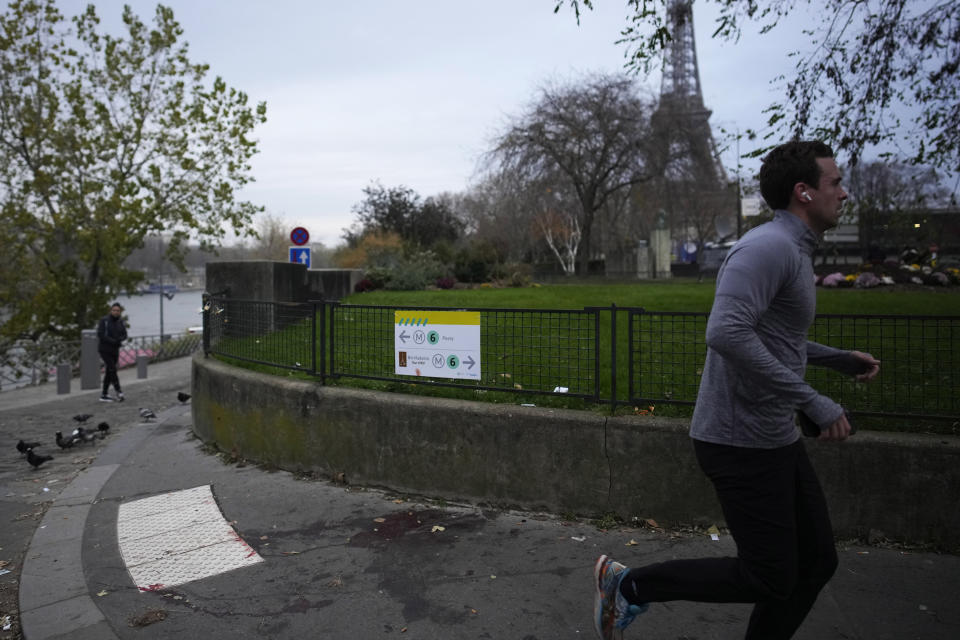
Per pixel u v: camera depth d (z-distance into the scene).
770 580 2.22
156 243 39.19
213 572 3.90
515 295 15.77
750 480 2.24
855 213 9.41
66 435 8.64
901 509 3.83
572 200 36.94
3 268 23.75
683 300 13.45
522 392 4.84
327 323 5.93
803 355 2.33
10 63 22.92
